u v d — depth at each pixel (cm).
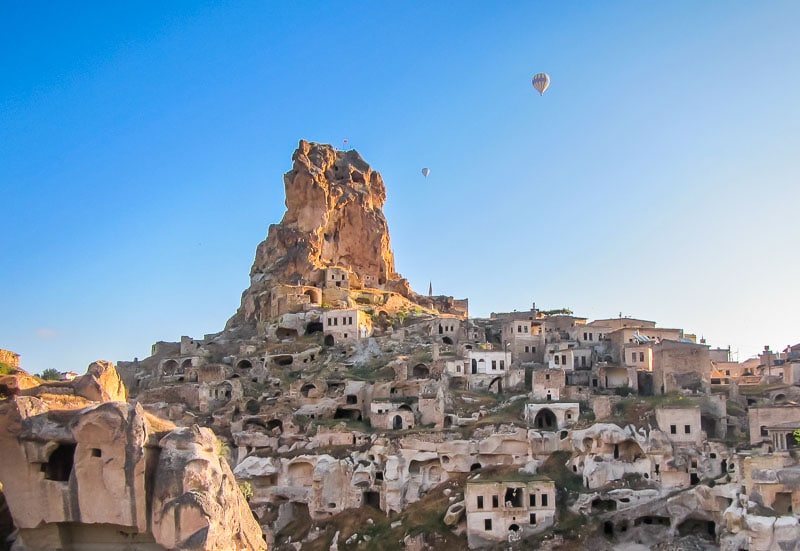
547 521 11656
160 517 5772
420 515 12475
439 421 14175
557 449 13062
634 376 15050
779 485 10131
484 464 13275
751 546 9825
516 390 15412
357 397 15800
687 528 11606
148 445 5962
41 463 5866
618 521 11631
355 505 13250
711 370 15475
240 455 14425
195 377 17300
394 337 18800
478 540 11600
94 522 5809
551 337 17575
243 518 6575
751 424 12138
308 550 12588
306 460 13788
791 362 15012
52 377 11700
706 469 11969
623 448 12575
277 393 16525
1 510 6109
